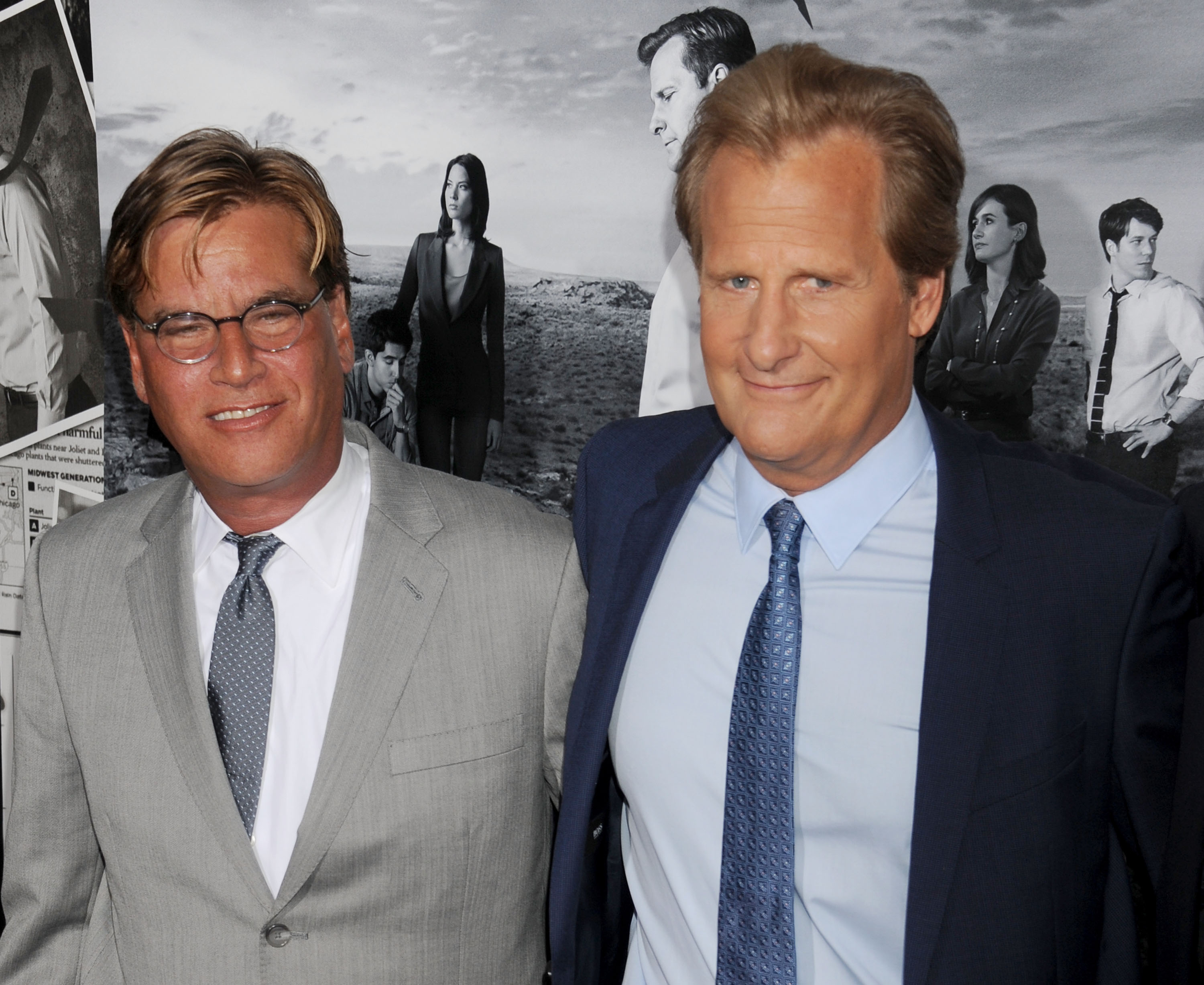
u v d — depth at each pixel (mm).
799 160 790
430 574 1105
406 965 1062
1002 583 852
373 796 1044
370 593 1088
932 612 863
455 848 1068
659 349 1981
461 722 1080
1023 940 828
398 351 2102
